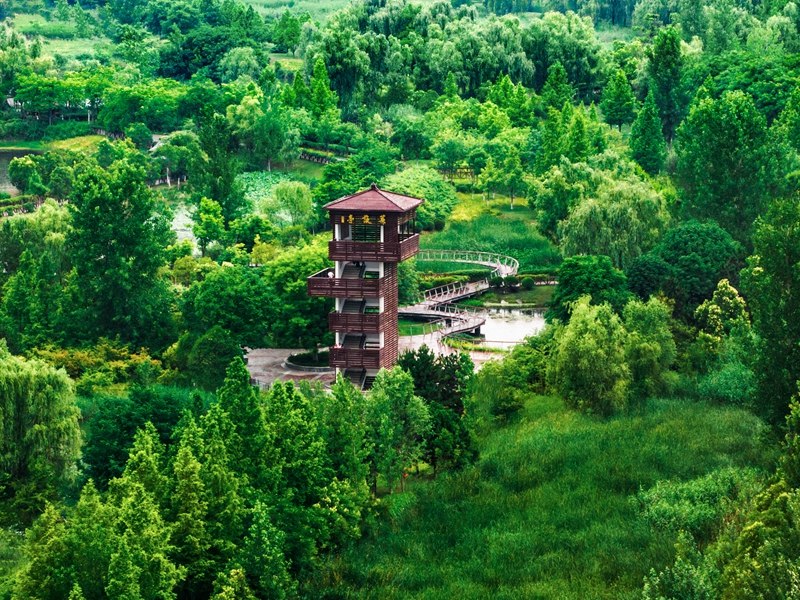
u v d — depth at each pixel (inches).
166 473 2746.1
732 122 5743.1
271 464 2888.8
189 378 4606.3
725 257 5128.0
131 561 2295.8
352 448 3078.2
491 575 2817.4
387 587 2746.1
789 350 3442.4
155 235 5467.5
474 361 4822.8
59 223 6186.0
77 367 4867.1
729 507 2923.2
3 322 5236.2
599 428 3831.2
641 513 3093.0
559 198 6471.5
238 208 7411.4
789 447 2728.8
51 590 2309.3
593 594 2655.0
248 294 4778.5
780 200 3666.3
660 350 4151.1
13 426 3617.1
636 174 6889.8
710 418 3846.0
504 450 3671.3
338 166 7514.8
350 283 4224.9
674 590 2305.6
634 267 5098.4
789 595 2097.7
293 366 4761.3
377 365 4244.6
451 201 7475.4
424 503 3265.3
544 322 5511.8
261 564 2536.9
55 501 3398.1
